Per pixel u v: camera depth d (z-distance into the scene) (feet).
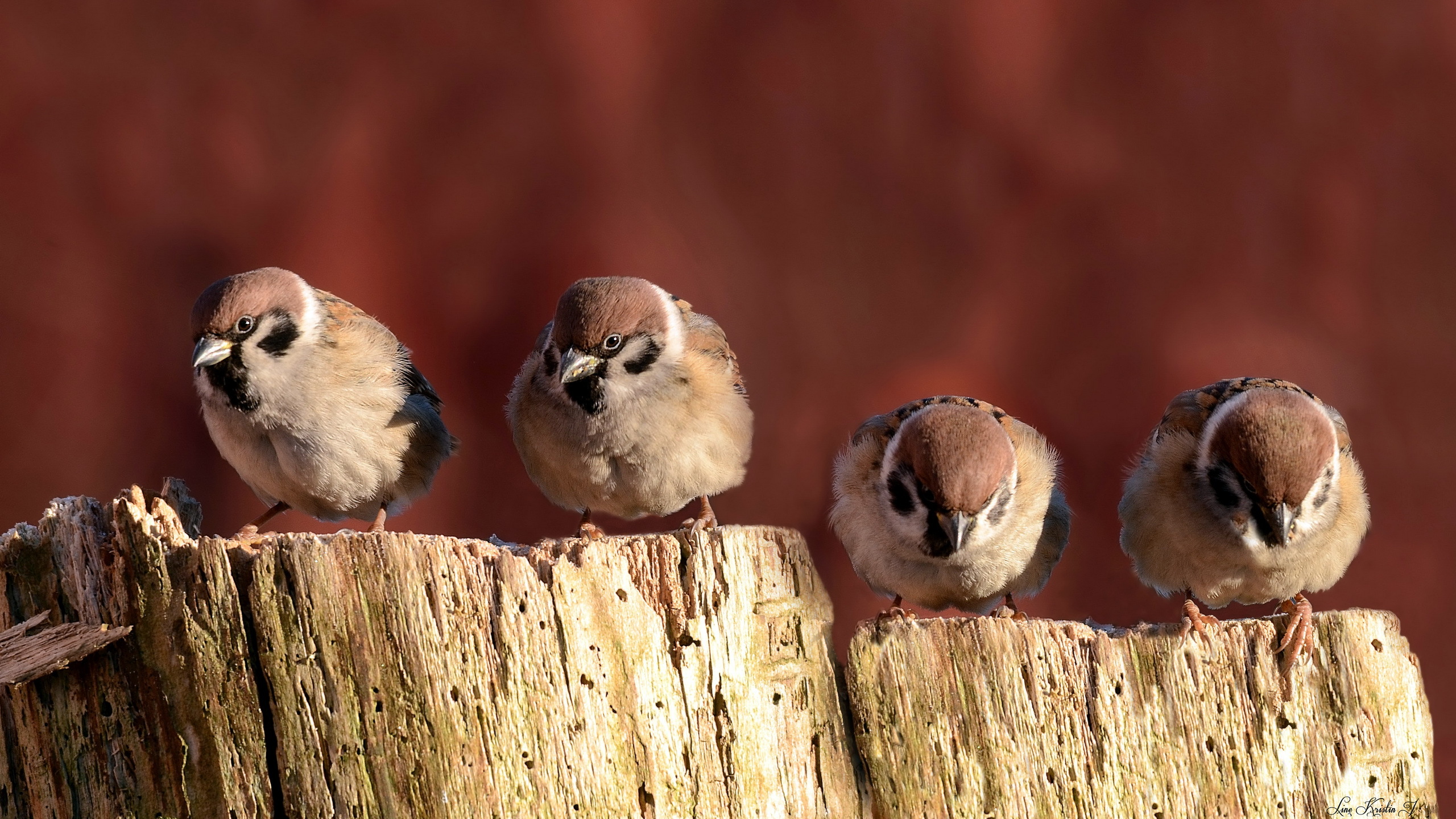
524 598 18.94
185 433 42.65
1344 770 20.92
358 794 18.56
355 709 18.62
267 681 18.74
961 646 20.57
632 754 19.19
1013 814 20.27
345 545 18.76
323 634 18.66
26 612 19.38
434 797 18.51
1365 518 26.96
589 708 19.08
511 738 18.70
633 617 19.52
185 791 18.80
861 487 26.58
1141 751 20.56
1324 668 21.04
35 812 19.24
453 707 18.61
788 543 20.38
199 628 18.80
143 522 18.97
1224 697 20.85
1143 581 28.32
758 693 19.92
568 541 20.01
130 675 18.97
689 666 19.60
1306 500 25.62
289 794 18.65
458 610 18.79
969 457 25.04
